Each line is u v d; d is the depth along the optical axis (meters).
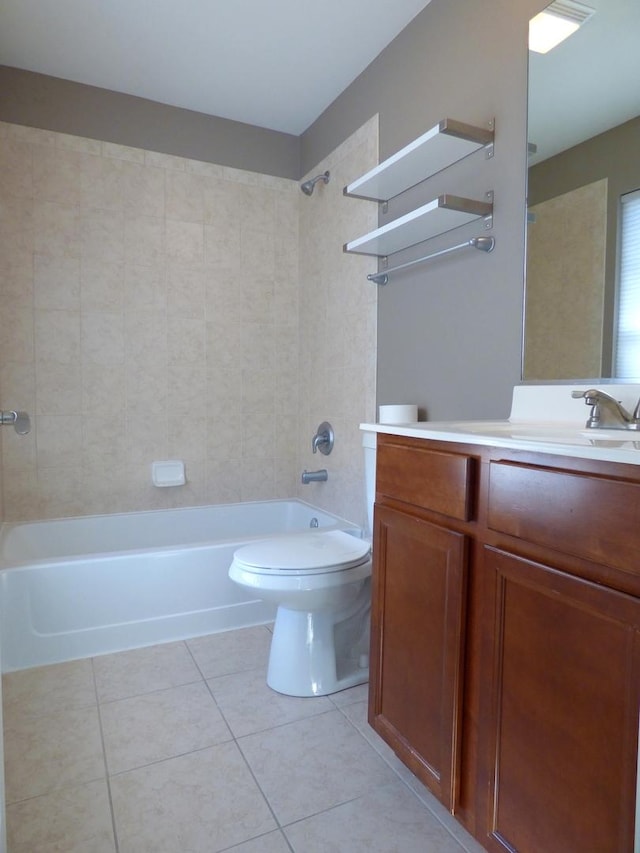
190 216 2.72
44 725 1.50
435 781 1.08
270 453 2.98
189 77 2.42
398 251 2.13
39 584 1.86
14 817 1.17
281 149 2.94
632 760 0.69
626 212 1.27
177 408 2.73
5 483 2.39
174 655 1.93
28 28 2.08
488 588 0.96
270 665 1.74
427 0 1.93
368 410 2.36
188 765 1.34
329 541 1.86
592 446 0.77
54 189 2.42
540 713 0.84
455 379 1.83
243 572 1.64
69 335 2.48
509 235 1.59
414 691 1.16
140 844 1.10
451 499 1.05
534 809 0.85
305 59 2.29
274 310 2.96
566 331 1.42
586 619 0.76
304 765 1.35
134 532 2.62
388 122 2.18
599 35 1.33
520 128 1.55
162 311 2.67
